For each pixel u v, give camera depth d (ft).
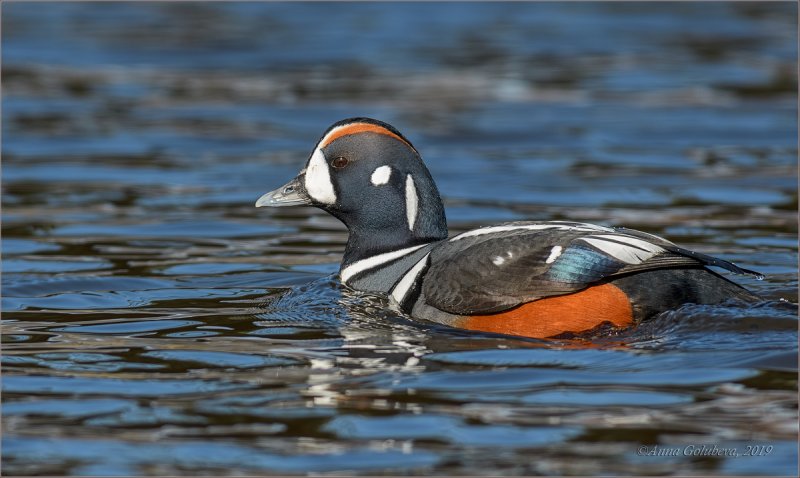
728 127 83.35
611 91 95.86
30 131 83.15
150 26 125.29
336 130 45.42
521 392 32.99
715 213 60.75
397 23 127.13
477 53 111.34
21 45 114.73
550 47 114.11
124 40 117.91
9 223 59.77
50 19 128.57
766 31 120.16
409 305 41.04
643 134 81.87
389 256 44.50
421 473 28.22
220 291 46.65
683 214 60.59
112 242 56.03
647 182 68.69
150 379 34.76
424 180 44.86
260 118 87.81
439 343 37.70
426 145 79.77
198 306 44.01
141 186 68.80
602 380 33.86
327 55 110.93
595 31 122.01
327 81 99.86
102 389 33.91
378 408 32.07
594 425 30.68
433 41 117.08
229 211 63.26
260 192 67.82
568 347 36.96
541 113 88.53
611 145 79.15
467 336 38.34
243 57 110.42
